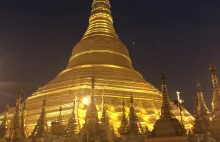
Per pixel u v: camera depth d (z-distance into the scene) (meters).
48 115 49.66
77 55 67.69
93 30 72.75
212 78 36.03
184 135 27.27
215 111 33.66
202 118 35.16
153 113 52.72
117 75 61.16
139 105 54.03
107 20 75.75
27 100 58.19
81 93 52.91
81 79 57.66
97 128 33.50
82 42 69.69
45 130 35.53
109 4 79.25
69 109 48.69
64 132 36.47
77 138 34.53
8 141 36.19
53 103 52.62
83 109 48.19
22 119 39.78
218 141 31.67
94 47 67.31
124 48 70.94
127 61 68.94
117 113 50.31
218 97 34.41
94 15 76.38
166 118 28.59
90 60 64.81
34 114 52.09
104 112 39.25
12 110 55.75
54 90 56.91
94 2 78.50
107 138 33.56
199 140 29.97
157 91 62.25
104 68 62.44
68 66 68.94
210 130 32.31
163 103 29.62
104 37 69.81
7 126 44.72
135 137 29.66
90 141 32.41
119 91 55.94
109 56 65.94
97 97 52.50
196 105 36.28
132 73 65.31
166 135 27.45
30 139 35.72
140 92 58.06
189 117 52.50
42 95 57.31
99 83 56.28
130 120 31.06
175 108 53.09
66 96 53.22
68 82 58.00
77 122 38.28
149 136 27.92
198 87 43.34
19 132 37.47
